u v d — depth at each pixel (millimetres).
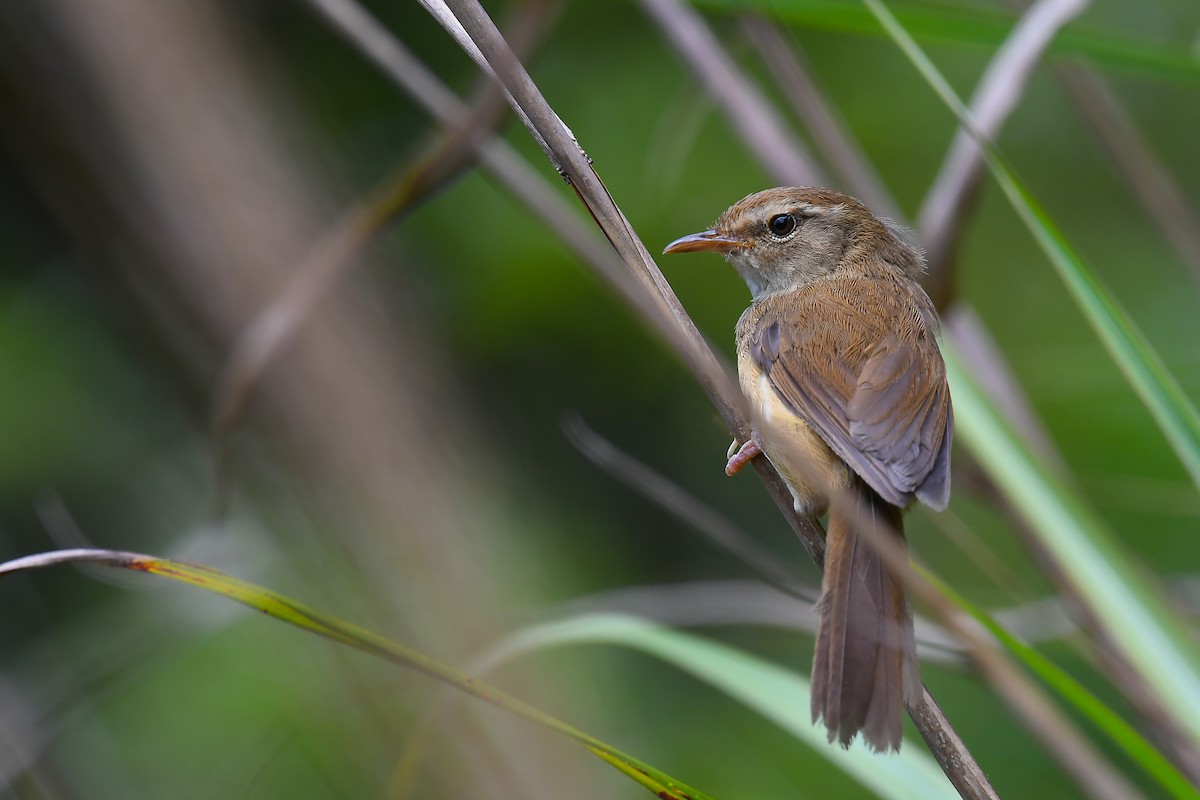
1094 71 9641
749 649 11602
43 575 11891
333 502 11312
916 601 7609
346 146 13805
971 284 13617
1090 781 6543
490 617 11133
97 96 11430
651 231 13117
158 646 10922
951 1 9938
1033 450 7293
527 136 13508
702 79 9172
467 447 12477
